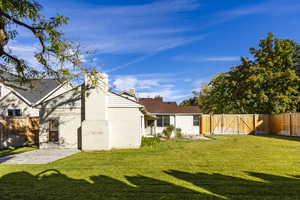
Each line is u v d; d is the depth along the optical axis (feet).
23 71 22.00
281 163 24.68
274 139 52.70
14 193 15.25
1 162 27.48
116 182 17.66
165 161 26.73
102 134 38.91
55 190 15.81
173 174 20.16
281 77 73.15
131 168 22.90
